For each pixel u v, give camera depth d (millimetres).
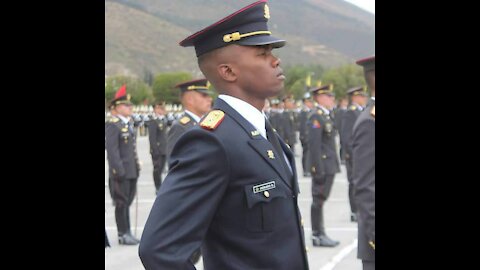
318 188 7652
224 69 2316
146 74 59344
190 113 6859
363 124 3328
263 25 2324
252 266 2176
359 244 3529
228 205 2184
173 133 6816
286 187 2275
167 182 2168
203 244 2277
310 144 7645
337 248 7582
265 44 2277
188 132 2201
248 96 2326
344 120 10242
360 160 3311
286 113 21531
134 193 8234
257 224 2186
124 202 7953
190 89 6852
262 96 2330
